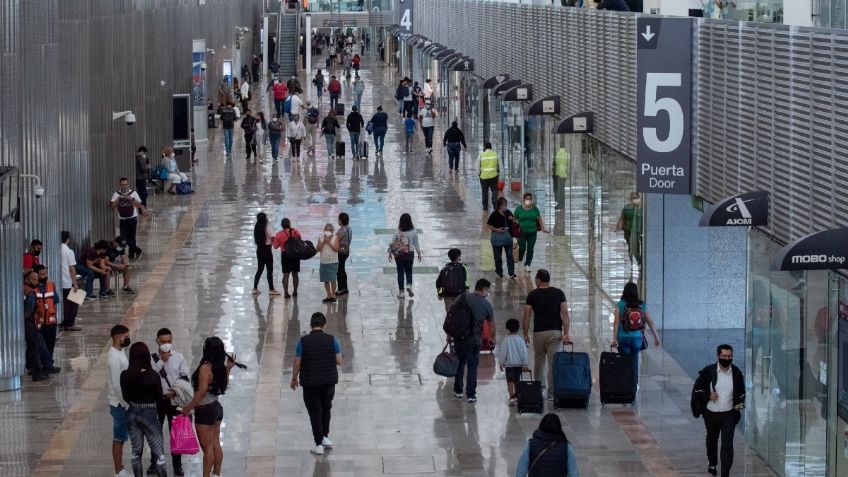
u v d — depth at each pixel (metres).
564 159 38.12
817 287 18.53
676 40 24.30
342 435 22.09
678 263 28.72
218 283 34.38
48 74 29.16
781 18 22.00
